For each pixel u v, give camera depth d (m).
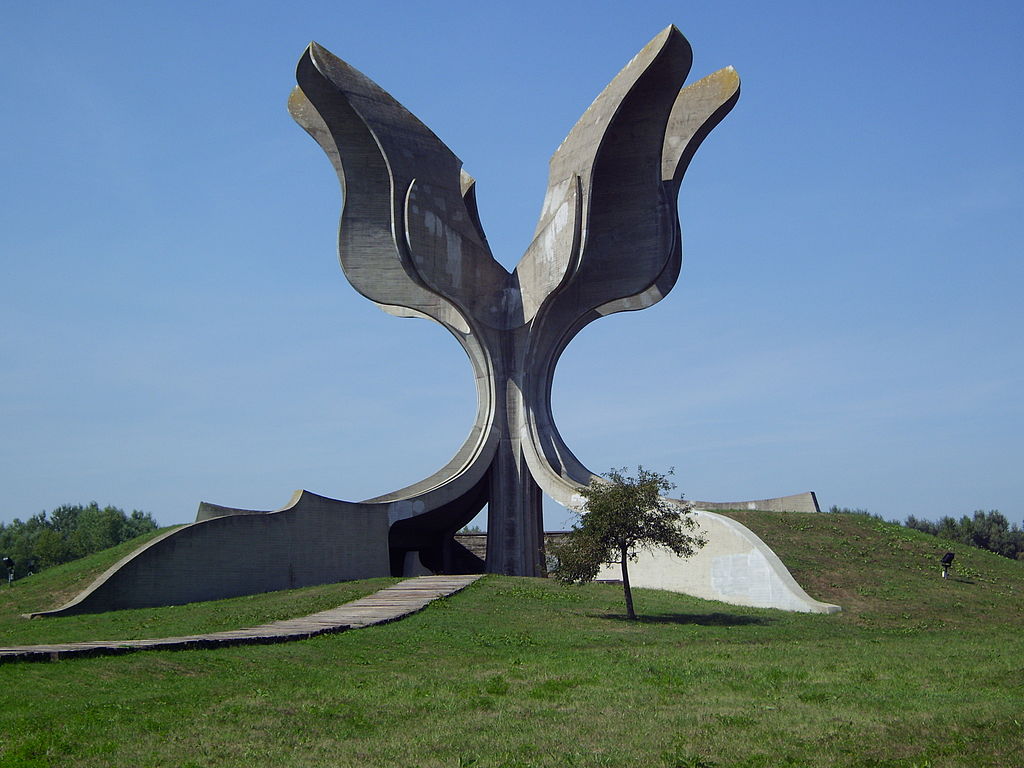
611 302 43.41
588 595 33.09
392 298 44.47
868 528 40.09
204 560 33.12
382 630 24.27
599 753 12.41
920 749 12.43
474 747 12.76
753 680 17.69
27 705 14.66
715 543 33.84
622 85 40.19
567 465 42.62
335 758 12.25
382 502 40.38
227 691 16.38
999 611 31.14
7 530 93.69
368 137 43.50
